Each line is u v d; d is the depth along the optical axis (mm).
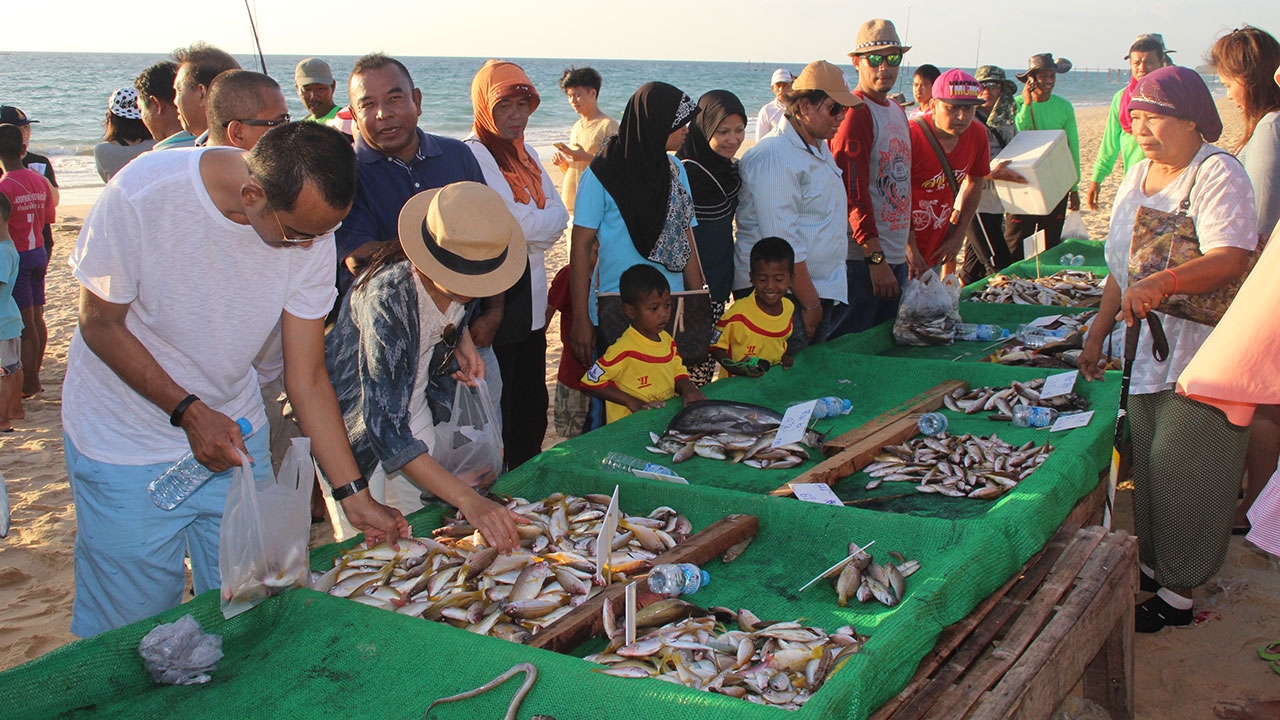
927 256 6410
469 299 2936
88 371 2449
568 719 1929
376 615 2316
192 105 3723
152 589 2588
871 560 2707
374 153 3602
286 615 2383
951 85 6000
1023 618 2518
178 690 2170
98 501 2486
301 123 2168
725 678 2107
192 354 2436
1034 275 7141
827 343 5316
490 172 4031
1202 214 3270
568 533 2932
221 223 2270
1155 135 3338
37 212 6535
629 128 4316
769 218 4992
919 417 4137
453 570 2631
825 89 4820
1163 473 3355
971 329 5703
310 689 2137
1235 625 3613
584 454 3688
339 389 2902
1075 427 3867
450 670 2121
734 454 3891
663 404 4223
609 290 4539
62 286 10477
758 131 7945
